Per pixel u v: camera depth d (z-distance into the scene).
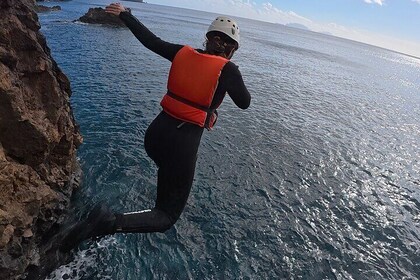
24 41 6.56
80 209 9.84
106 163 12.79
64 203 8.52
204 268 8.79
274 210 11.87
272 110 25.02
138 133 16.33
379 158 19.14
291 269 9.28
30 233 6.35
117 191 11.20
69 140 8.41
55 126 7.50
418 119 32.88
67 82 8.87
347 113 29.02
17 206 6.06
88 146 13.91
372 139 22.64
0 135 6.12
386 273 9.71
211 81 3.33
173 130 3.43
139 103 20.88
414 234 11.88
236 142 17.42
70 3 104.44
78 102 19.05
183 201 3.63
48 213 7.33
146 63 33.91
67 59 29.19
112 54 35.22
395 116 31.91
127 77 26.91
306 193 13.48
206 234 10.03
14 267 6.02
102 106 19.14
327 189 14.12
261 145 17.64
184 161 3.45
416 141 24.42
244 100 3.45
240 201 12.07
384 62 133.00
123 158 13.41
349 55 125.12
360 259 10.11
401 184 16.08
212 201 11.73
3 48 5.88
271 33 168.88
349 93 39.97
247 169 14.60
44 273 7.27
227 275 8.71
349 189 14.51
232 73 3.41
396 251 10.77
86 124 16.22
